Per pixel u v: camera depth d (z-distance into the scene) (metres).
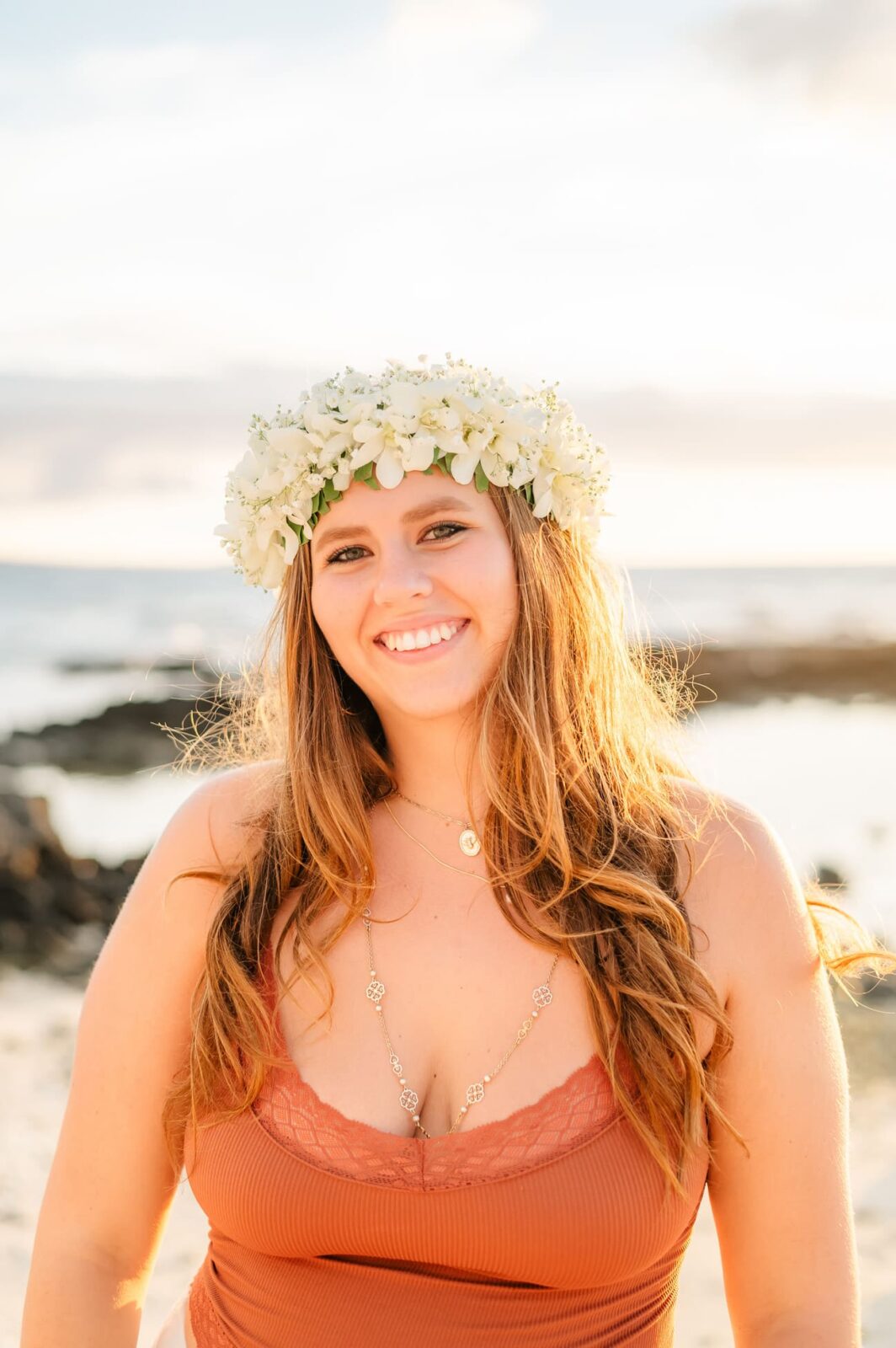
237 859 2.44
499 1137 2.08
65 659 34.72
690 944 2.23
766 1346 2.14
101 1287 2.32
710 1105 2.18
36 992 8.79
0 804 10.75
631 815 2.39
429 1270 2.10
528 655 2.35
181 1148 2.38
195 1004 2.32
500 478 2.32
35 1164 5.77
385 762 2.47
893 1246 4.94
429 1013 2.26
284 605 2.54
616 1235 2.04
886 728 22.69
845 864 12.68
